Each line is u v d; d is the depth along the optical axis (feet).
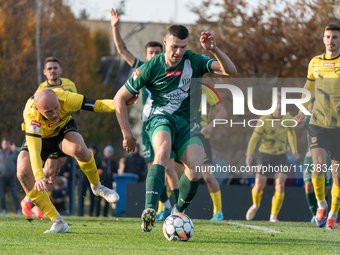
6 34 223.71
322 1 177.68
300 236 47.44
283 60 179.42
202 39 41.75
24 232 45.50
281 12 182.70
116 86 211.61
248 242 41.34
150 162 70.49
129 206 101.71
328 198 88.89
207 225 61.67
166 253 32.89
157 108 46.42
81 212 104.12
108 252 32.83
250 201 94.58
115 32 70.49
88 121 258.37
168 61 44.96
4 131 208.74
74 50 287.07
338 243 41.88
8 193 148.66
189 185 45.52
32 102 45.16
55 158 64.85
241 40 183.93
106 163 121.08
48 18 261.24
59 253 32.12
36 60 230.89
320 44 176.96
